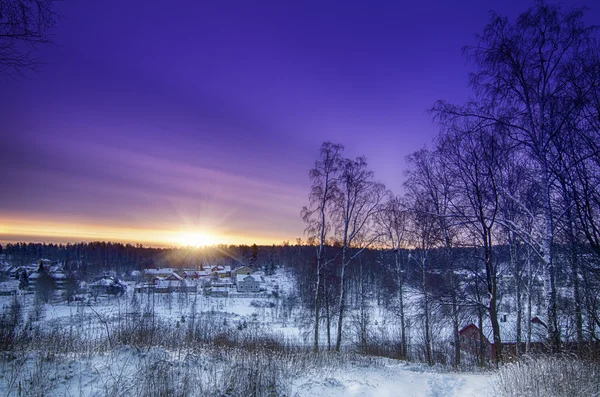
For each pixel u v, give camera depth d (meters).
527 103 10.77
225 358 9.34
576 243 9.02
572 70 9.55
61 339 9.66
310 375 9.05
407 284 22.00
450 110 11.98
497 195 13.00
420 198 18.45
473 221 14.02
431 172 17.59
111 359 7.40
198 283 93.38
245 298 71.44
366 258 24.48
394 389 8.52
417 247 20.14
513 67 10.69
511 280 17.72
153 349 8.60
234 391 6.56
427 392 8.64
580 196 8.58
